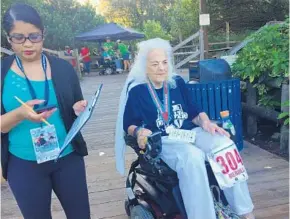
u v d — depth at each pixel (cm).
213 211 214
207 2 1459
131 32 1769
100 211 314
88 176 395
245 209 230
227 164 225
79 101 196
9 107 180
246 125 519
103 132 586
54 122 188
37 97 182
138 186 287
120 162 266
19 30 173
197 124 264
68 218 212
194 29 1844
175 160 226
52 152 187
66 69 194
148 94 251
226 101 411
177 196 223
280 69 413
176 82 262
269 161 404
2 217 318
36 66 184
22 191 188
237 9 1473
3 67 181
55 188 204
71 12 2564
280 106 450
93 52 2425
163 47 250
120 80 1367
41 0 2148
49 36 2095
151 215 244
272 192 329
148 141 222
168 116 252
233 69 496
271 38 463
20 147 185
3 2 1116
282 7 1412
